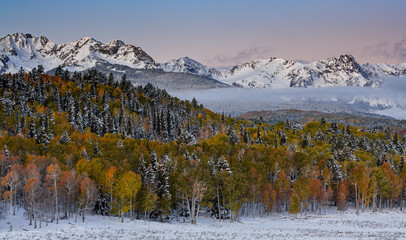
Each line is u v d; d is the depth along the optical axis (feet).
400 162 410.31
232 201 267.59
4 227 202.39
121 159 325.62
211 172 291.99
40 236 181.98
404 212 335.47
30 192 209.05
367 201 333.62
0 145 333.01
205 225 254.47
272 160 369.91
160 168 277.23
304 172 353.51
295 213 300.20
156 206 269.85
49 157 293.43
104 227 216.33
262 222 278.46
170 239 195.11
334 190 362.33
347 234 226.58
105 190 252.83
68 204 240.94
